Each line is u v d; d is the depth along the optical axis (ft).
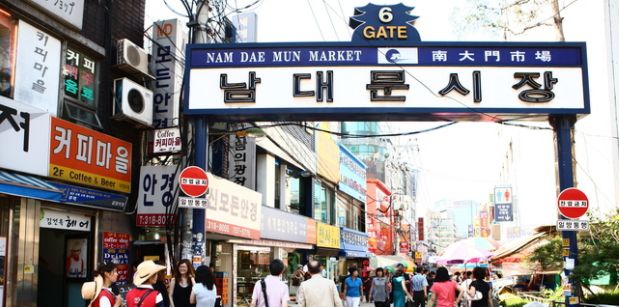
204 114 36.37
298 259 79.36
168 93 40.04
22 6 30.27
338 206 99.96
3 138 28.43
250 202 49.73
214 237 48.11
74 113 34.47
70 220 34.04
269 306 25.22
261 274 65.41
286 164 74.08
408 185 225.56
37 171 30.32
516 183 90.74
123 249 37.29
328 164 90.17
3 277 29.17
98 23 37.06
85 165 33.91
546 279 65.87
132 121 37.81
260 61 36.63
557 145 36.76
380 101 36.01
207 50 36.94
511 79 36.24
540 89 36.01
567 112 35.78
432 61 36.42
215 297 25.53
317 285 25.71
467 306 50.96
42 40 32.24
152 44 41.06
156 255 38.17
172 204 37.14
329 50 36.68
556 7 46.55
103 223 35.96
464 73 36.32
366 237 114.62
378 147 179.93
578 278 35.04
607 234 40.34
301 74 36.42
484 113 35.91
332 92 36.17
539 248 44.68
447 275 33.35
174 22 40.96
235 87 36.37
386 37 36.68
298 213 79.00
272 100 36.27
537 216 71.72
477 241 65.46
